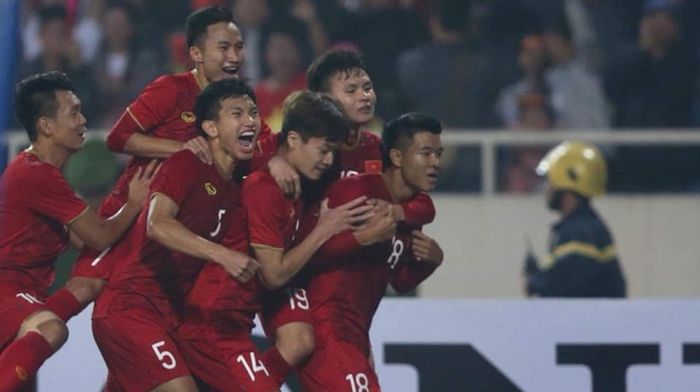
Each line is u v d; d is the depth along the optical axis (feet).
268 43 125.18
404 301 86.79
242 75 125.80
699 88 127.34
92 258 79.05
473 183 118.42
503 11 126.00
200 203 74.59
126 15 131.75
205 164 74.74
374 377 77.10
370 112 78.69
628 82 127.24
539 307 86.58
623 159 121.80
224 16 78.54
